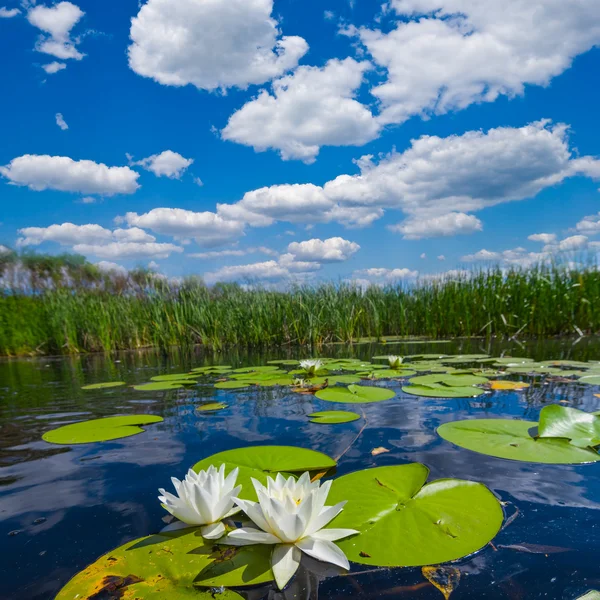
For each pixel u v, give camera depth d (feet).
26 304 27.99
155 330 25.82
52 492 4.62
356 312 25.63
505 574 2.95
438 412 7.42
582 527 3.54
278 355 18.69
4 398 10.52
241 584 2.93
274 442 6.06
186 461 5.38
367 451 5.52
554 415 6.23
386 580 2.93
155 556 3.29
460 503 3.92
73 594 2.87
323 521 3.42
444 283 25.00
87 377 14.17
